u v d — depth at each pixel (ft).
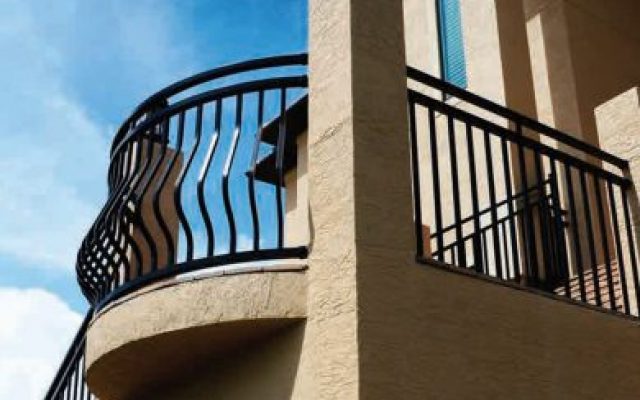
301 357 11.26
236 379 12.57
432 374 10.98
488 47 28.22
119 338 13.01
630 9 33.14
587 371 13.24
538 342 12.67
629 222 16.26
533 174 25.95
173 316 12.28
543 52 30.71
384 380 10.41
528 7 31.86
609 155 16.43
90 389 15.51
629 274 16.03
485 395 11.53
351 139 11.52
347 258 10.94
